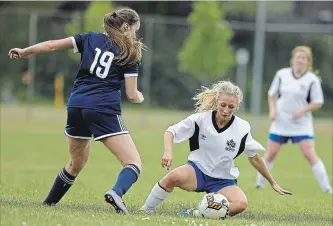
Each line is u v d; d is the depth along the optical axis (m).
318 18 155.88
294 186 40.38
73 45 21.61
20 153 53.06
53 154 53.22
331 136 82.81
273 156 37.72
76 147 22.20
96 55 21.20
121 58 21.11
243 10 151.62
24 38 112.56
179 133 22.80
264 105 116.69
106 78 21.14
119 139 21.12
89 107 20.92
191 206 26.45
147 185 36.88
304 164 53.72
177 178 22.83
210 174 23.14
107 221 18.27
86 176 40.38
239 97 22.56
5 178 37.69
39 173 41.22
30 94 88.00
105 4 99.19
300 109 37.31
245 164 51.06
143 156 53.81
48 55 97.44
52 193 23.48
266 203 30.45
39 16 91.44
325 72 128.38
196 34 106.00
